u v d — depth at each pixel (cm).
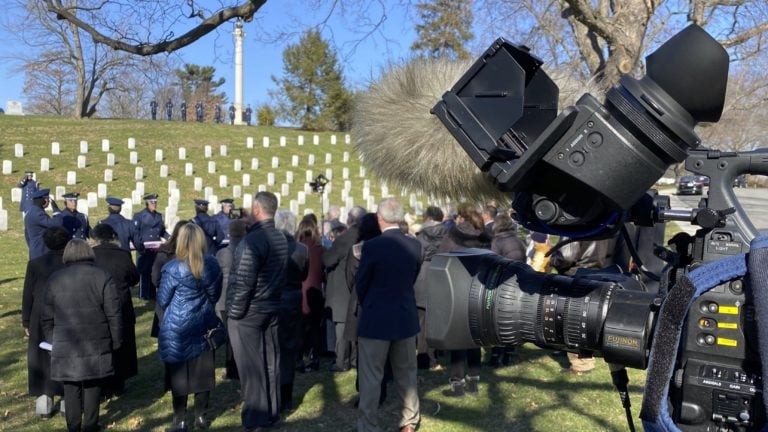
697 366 130
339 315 623
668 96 131
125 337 558
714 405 127
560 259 465
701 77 128
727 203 143
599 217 148
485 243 531
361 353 438
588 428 473
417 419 462
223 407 538
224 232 1072
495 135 142
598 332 162
